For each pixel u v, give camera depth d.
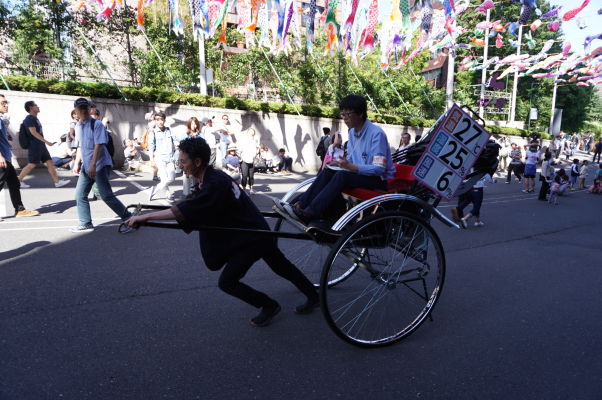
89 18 12.95
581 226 8.13
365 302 3.81
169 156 7.35
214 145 9.03
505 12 22.33
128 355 2.72
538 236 6.98
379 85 19.59
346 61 18.30
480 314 3.67
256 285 4.10
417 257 3.34
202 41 13.72
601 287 4.49
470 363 2.85
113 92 12.12
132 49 14.41
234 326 3.21
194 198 2.69
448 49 16.09
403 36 10.03
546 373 2.75
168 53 14.90
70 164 10.38
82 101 5.12
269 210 7.71
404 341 3.13
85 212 5.49
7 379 2.39
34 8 12.41
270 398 2.36
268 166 14.07
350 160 3.48
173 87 14.73
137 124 12.52
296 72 17.27
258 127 14.73
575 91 32.72
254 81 16.67
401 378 2.63
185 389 2.40
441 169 3.25
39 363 2.56
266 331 3.16
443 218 3.35
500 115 27.45
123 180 9.82
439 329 3.36
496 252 5.79
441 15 10.20
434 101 21.42
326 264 2.77
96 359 2.65
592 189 14.32
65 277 3.94
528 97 32.00
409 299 3.93
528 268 5.09
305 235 2.98
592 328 3.46
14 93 10.77
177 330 3.09
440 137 3.20
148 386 2.41
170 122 13.05
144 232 5.60
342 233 2.92
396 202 3.27
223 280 2.98
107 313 3.29
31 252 4.59
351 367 2.73
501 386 2.58
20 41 12.21
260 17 9.68
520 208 10.22
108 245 4.98
